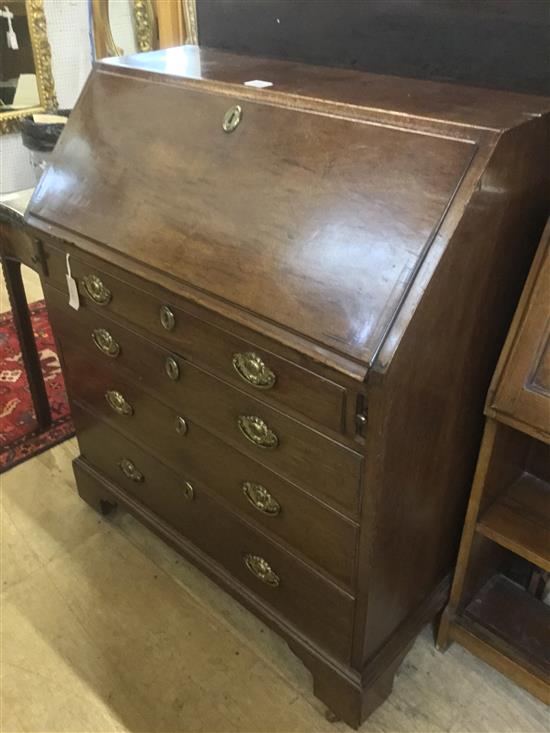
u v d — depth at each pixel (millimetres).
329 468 938
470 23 1067
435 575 1259
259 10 1338
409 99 984
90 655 1333
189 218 1021
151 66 1227
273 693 1263
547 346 944
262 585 1237
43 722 1221
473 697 1249
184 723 1215
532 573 1313
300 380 890
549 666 1185
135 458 1403
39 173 2107
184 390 1133
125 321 1181
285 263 898
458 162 821
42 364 2238
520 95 1026
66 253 1221
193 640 1360
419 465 986
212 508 1250
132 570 1514
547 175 963
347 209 875
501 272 952
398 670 1288
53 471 1801
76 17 2957
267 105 1016
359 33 1207
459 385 987
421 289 787
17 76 2914
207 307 951
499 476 1159
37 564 1528
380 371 779
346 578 1031
